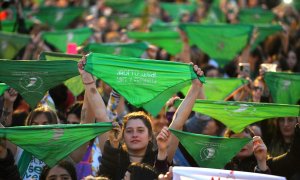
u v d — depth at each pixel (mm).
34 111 18156
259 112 17500
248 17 37094
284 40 30156
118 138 16109
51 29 35281
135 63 17000
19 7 30656
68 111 20016
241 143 16281
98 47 26734
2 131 15266
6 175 15422
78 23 37094
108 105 18547
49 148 15570
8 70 16938
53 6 37500
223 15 38062
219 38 27484
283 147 19781
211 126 20375
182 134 16062
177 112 16922
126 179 15398
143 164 15453
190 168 14547
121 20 38156
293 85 20844
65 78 17125
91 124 15703
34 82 17031
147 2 39438
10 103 18656
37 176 17047
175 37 30984
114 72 16891
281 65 29141
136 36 31406
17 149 17203
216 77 24625
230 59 27422
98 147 17953
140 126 16297
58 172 15711
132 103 16891
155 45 31281
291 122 19578
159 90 16922
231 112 17594
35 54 27797
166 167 15703
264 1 40438
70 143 15633
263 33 29797
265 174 14898
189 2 41781
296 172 17000
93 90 16875
